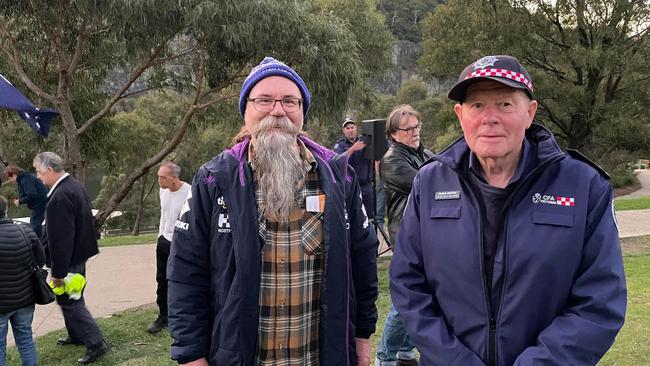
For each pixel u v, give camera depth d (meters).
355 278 2.08
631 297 5.16
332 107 9.23
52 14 8.96
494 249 1.66
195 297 1.86
